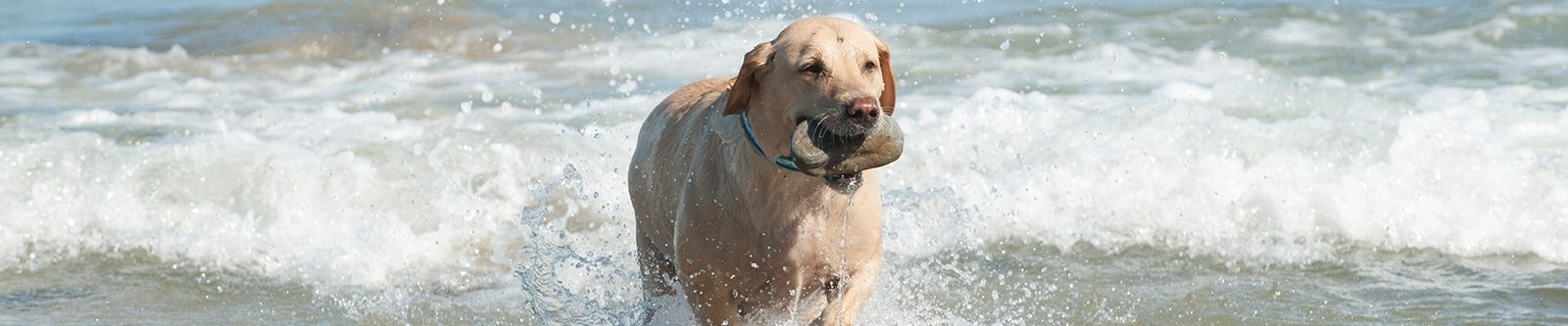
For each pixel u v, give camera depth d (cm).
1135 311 787
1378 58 1380
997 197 976
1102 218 950
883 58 587
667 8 1714
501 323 794
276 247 939
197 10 1792
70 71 1495
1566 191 926
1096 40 1475
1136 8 1630
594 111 1230
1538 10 1536
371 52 1566
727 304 631
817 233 598
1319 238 913
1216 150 1016
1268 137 1027
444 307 823
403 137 1145
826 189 588
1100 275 857
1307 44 1446
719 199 602
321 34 1625
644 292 721
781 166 570
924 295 814
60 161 1032
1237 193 958
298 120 1227
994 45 1466
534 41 1570
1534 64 1320
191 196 1000
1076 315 781
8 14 1841
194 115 1264
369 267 898
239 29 1667
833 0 1714
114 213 982
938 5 1686
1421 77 1293
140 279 887
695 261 616
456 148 1075
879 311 773
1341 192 947
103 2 1902
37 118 1235
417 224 972
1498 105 1155
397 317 806
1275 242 910
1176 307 792
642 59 1465
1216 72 1338
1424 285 820
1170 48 1442
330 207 988
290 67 1512
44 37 1666
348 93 1370
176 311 821
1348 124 1066
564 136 1109
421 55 1550
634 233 927
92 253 938
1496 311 762
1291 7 1612
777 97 557
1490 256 873
